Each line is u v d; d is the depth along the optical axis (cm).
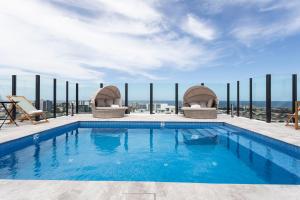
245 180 386
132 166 460
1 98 879
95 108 1114
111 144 656
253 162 488
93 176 400
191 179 392
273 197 245
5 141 548
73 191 255
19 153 553
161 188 264
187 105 1223
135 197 241
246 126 831
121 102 1230
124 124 971
